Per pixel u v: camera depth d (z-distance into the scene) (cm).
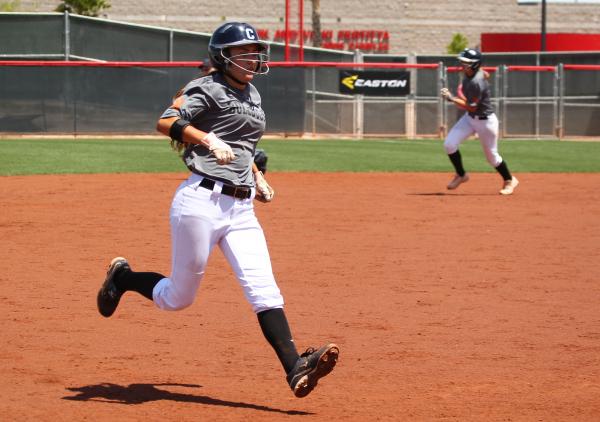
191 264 1136
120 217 2786
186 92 1117
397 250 2272
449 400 1163
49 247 2255
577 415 1103
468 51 3303
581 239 2467
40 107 6475
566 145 6481
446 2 11906
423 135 7262
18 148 5203
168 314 1617
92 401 1142
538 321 1590
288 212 2947
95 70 6531
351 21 11669
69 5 9325
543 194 3534
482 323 1573
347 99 7119
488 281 1917
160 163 4578
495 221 2789
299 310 1653
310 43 11550
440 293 1800
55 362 1317
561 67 7325
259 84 6825
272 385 1228
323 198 3328
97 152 5094
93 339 1447
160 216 2817
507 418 1091
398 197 3381
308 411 1116
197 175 1125
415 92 7275
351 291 1814
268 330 1136
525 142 6806
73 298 1722
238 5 11381
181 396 1172
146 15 11206
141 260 2091
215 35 1117
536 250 2292
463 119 3425
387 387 1220
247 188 1135
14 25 7062
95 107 6556
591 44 10481
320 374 1100
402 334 1498
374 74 7100
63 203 3086
